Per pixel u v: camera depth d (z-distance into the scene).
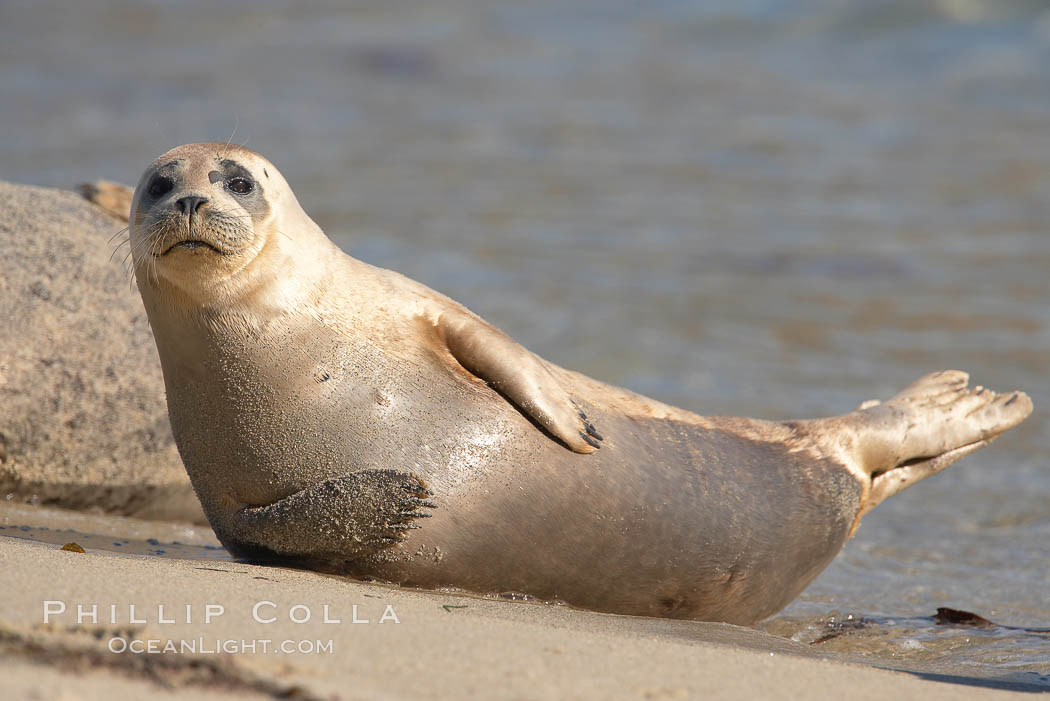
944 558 28.50
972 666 20.02
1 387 26.98
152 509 28.80
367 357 20.56
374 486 19.62
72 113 94.81
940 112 94.06
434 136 88.06
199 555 23.55
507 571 20.83
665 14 132.62
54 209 29.27
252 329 20.19
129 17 140.75
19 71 111.19
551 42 126.25
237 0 152.12
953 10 116.00
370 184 71.44
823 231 62.53
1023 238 61.25
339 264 21.50
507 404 20.84
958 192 71.06
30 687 11.41
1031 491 33.47
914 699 14.55
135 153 80.38
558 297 49.31
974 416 26.25
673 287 52.00
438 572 20.50
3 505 27.20
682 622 20.98
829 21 121.38
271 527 20.23
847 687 14.80
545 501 20.66
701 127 90.88
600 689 13.48
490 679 13.42
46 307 27.77
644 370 41.25
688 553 22.02
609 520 21.17
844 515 24.58
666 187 72.31
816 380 41.03
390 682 12.98
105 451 28.03
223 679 12.34
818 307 49.97
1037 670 19.77
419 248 55.97
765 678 14.76
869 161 79.50
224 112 96.50
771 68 111.38
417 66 116.31
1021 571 27.52
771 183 73.56
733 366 42.09
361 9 145.12
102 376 27.97
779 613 24.25
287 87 107.25
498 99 102.62
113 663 12.45
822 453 24.47
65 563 17.05
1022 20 112.88
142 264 20.08
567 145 84.75
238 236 19.66
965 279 54.16
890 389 40.28
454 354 21.20
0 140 83.88
